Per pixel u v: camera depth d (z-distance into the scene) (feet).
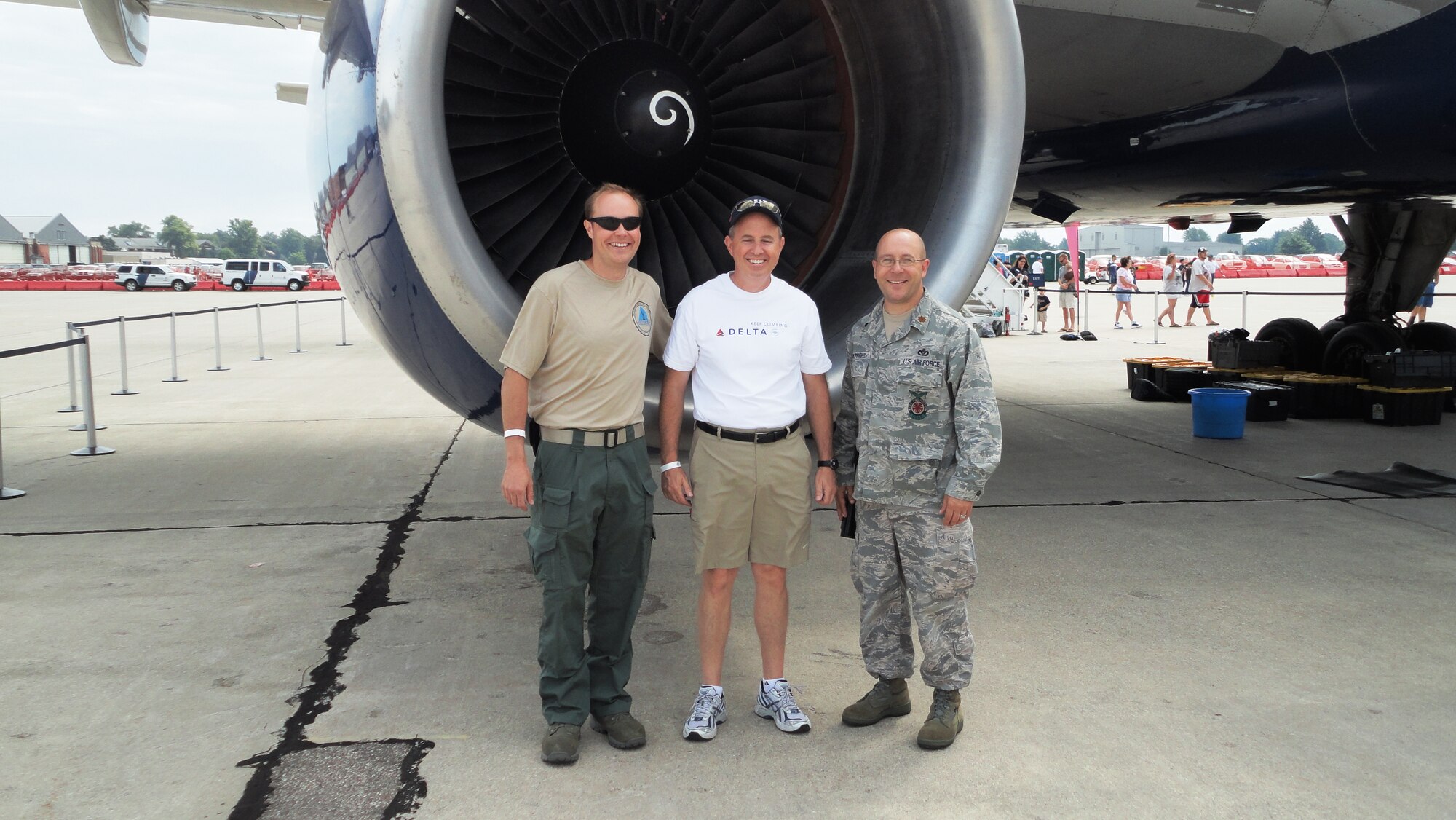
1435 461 19.12
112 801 6.95
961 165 9.82
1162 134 18.99
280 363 38.32
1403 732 8.00
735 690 9.02
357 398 28.30
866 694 8.64
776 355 7.97
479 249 8.59
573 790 7.18
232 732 8.03
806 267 11.32
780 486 8.02
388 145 8.23
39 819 6.72
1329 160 18.88
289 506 15.79
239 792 7.09
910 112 10.53
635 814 6.86
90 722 8.20
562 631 7.70
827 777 7.39
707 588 8.14
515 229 10.18
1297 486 16.96
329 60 9.15
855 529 8.61
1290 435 22.15
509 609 11.05
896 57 10.36
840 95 11.26
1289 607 10.93
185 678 9.11
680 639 10.25
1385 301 25.76
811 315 8.20
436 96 8.27
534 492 7.82
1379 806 6.91
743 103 11.26
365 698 8.71
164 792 7.09
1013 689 8.89
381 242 8.97
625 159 10.62
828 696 8.82
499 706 8.56
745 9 11.05
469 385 9.94
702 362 8.08
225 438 21.98
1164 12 15.46
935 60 9.96
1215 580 11.91
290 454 20.06
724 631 8.22
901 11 9.87
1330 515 14.99
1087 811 6.88
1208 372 26.84
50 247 300.20
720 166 11.34
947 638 7.85
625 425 7.80
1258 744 7.81
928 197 10.16
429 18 8.13
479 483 17.51
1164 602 11.14
